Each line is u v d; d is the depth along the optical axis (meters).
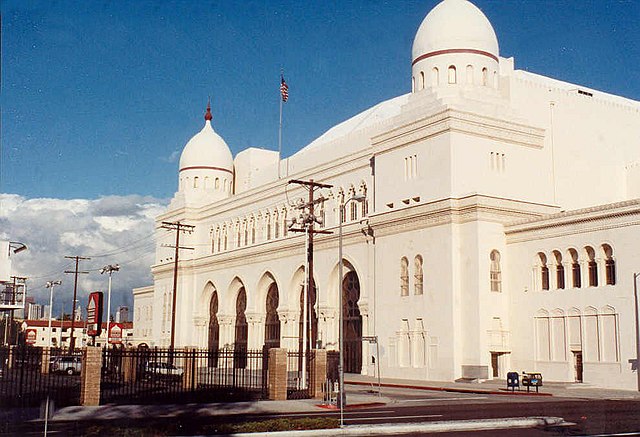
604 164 61.31
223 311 80.94
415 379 52.16
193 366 37.88
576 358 45.88
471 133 53.03
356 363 60.34
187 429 22.89
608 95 72.38
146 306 104.00
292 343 69.25
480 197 49.72
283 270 71.31
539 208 52.78
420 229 53.53
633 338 42.12
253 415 29.14
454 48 57.50
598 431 22.55
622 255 43.31
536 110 58.47
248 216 81.06
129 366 45.41
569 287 46.56
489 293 49.47
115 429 22.59
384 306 56.31
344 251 62.31
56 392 37.94
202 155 92.75
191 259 88.25
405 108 58.69
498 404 33.78
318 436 22.48
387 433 22.94
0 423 25.75
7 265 38.09
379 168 59.41
